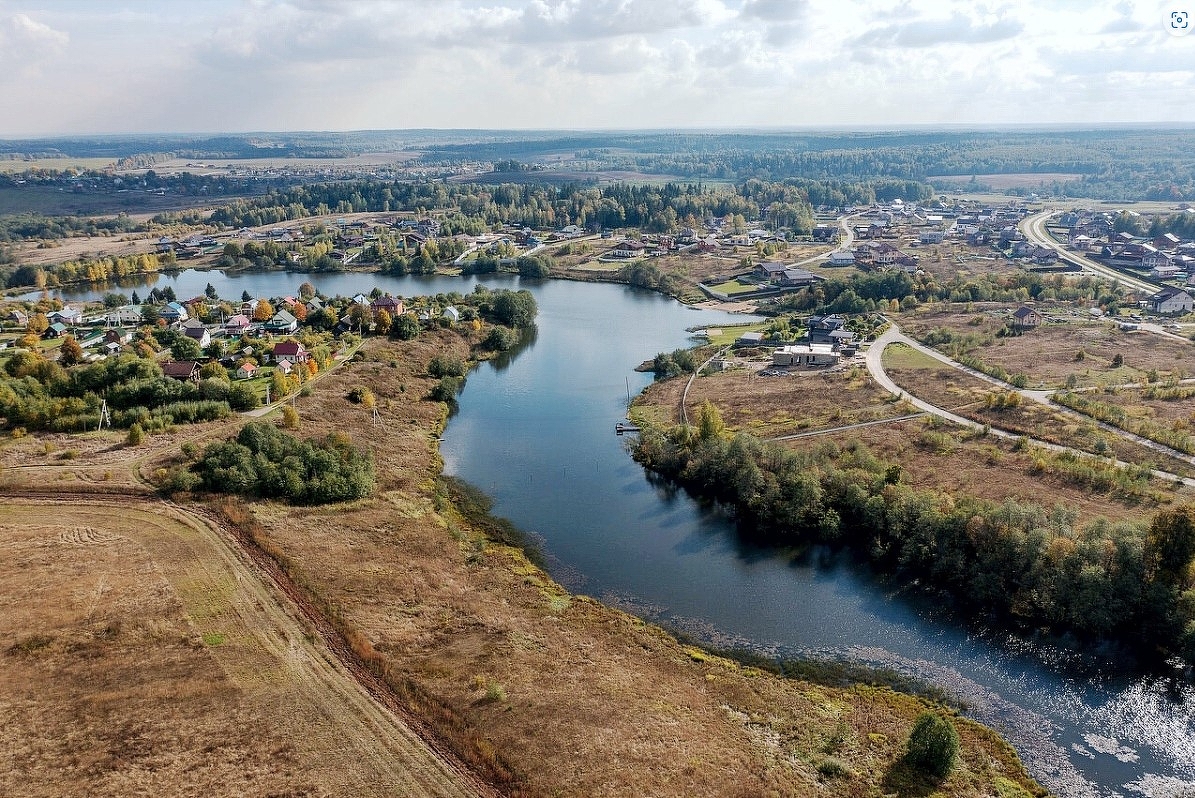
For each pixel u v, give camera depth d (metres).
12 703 44.97
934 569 68.69
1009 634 61.59
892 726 51.31
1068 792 46.06
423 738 45.19
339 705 47.19
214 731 44.09
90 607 55.09
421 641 57.03
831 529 76.25
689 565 73.56
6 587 57.09
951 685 56.16
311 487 79.25
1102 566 62.41
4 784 39.03
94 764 40.88
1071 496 78.31
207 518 70.25
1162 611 58.69
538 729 47.31
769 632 62.91
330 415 104.50
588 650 58.47
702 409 108.19
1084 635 60.78
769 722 50.88
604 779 43.22
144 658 50.00
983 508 72.00
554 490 90.38
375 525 76.00
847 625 63.69
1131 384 111.81
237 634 53.34
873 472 83.12
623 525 81.69
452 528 78.88
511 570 71.50
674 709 51.00
